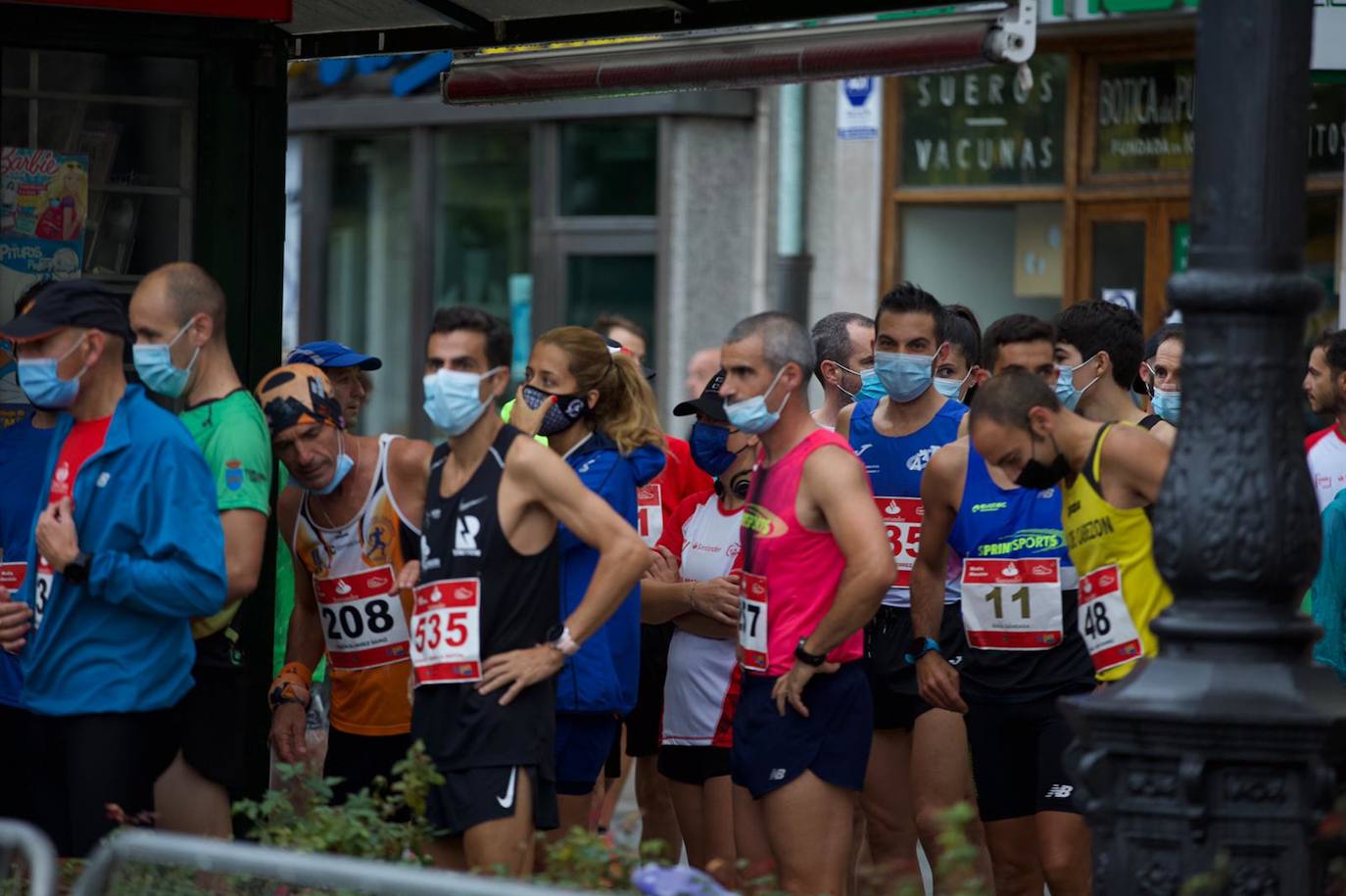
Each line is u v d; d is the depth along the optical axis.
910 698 20.12
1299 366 13.48
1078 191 36.88
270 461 16.61
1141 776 13.34
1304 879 13.09
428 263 47.31
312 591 17.86
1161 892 13.32
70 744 15.79
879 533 16.03
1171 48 35.66
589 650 17.66
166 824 17.17
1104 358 19.41
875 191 39.06
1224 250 13.31
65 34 18.64
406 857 16.05
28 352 15.56
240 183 19.38
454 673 15.23
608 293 44.00
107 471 15.58
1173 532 13.42
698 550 19.38
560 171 44.50
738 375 16.38
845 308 39.62
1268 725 12.92
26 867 13.88
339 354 19.61
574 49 20.73
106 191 19.30
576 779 17.88
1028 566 18.16
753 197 42.59
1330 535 19.53
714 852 19.44
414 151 47.41
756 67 19.03
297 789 17.70
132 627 15.79
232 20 19.05
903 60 17.83
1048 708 18.22
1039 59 37.25
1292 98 13.28
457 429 15.33
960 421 20.38
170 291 16.11
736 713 17.19
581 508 15.24
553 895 10.69
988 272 38.12
